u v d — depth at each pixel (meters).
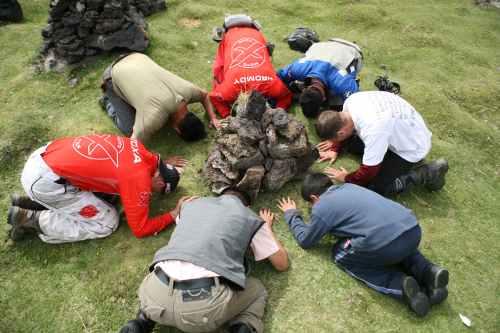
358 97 3.26
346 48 4.06
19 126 3.99
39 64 4.72
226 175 3.20
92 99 4.39
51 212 3.05
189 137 3.72
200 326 2.34
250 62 3.79
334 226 2.78
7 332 2.73
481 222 3.39
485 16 6.25
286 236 3.20
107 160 2.90
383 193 3.39
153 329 2.67
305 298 2.84
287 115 3.20
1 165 3.73
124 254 3.10
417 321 2.74
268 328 2.69
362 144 3.71
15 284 2.97
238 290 2.45
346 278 2.93
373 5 6.21
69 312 2.82
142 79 3.57
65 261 3.08
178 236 2.49
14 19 5.62
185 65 4.81
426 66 5.05
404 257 2.69
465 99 4.61
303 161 3.42
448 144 4.07
